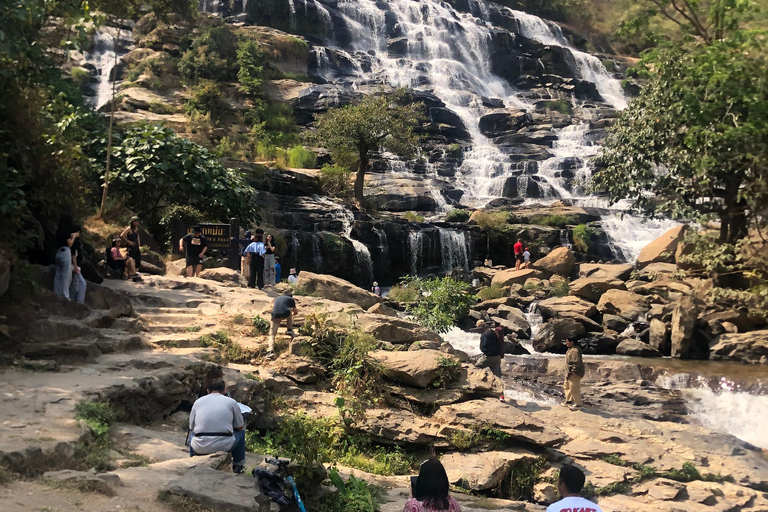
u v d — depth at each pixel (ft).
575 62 193.36
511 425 35.63
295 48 156.66
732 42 48.42
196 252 57.00
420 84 168.45
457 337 67.31
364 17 183.52
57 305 34.91
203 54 135.95
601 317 78.89
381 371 39.04
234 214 76.95
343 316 43.27
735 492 32.76
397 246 104.58
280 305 40.24
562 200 126.41
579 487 16.10
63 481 16.97
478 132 157.38
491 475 32.94
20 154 39.78
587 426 38.19
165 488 17.19
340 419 35.68
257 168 106.93
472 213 113.70
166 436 26.27
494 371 44.80
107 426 23.88
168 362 32.76
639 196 93.66
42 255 40.37
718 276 78.89
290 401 36.24
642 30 68.85
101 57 147.74
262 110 133.18
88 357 31.60
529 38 200.64
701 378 55.31
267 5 166.40
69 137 50.75
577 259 108.78
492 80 185.16
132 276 50.42
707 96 52.19
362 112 111.65
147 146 72.43
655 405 49.21
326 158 127.75
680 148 74.84
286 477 20.33
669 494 32.14
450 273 102.37
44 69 43.70
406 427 36.29
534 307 82.23
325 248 96.22
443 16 190.90
